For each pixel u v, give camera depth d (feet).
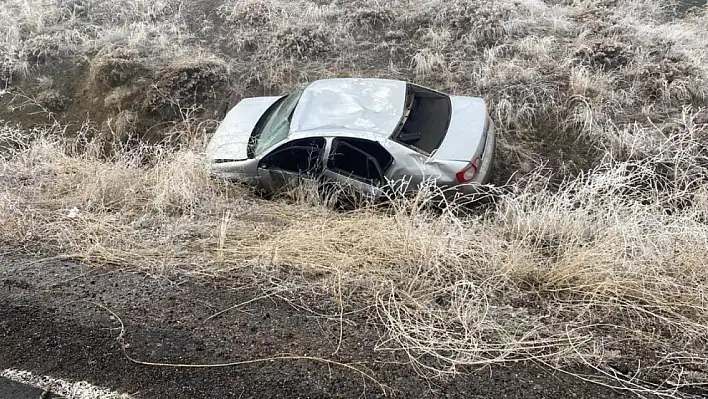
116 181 21.50
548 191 21.34
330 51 33.09
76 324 13.89
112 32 35.63
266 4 36.58
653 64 28.02
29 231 18.54
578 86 27.04
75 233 18.33
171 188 20.68
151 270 16.21
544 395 11.57
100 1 39.17
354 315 14.12
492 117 27.04
